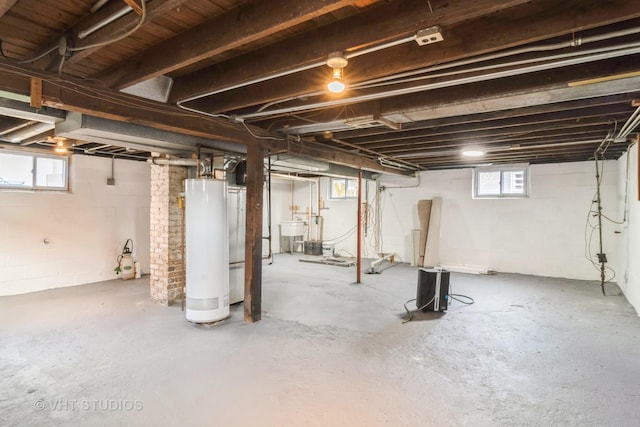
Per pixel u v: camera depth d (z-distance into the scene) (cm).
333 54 192
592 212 629
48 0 174
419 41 174
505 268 710
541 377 274
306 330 372
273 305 464
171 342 339
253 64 231
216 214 378
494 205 719
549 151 549
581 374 279
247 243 395
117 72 249
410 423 216
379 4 179
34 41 218
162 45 217
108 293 523
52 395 247
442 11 161
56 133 315
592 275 630
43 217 541
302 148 445
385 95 255
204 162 412
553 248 664
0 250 501
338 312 436
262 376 274
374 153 550
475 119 338
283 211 1012
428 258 758
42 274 541
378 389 255
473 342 343
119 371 281
